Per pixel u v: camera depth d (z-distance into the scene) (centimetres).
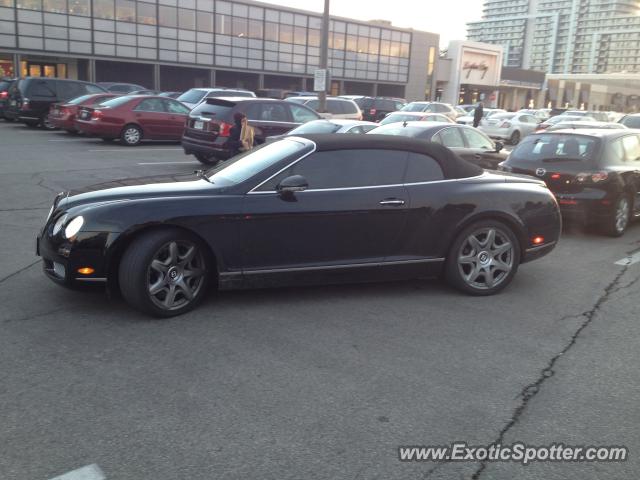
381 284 562
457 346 421
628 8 14562
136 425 306
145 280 441
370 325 457
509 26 16125
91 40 3550
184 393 341
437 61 5781
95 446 287
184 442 292
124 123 1630
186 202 453
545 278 605
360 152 509
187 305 465
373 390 352
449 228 519
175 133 1723
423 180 520
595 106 8375
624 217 820
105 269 439
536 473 278
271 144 548
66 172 1148
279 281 486
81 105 1656
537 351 417
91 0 3497
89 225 434
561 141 827
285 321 459
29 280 533
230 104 1260
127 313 464
